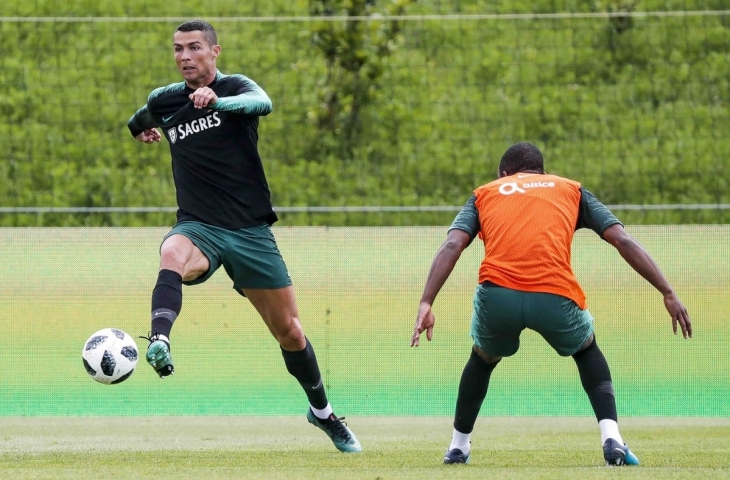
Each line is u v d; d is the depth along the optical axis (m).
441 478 14.48
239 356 31.92
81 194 50.62
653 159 52.22
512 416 27.72
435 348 32.09
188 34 18.14
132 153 53.22
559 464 17.47
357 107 54.19
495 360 17.03
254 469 16.02
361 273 35.75
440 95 55.75
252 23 59.06
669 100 56.78
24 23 60.34
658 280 15.78
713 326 32.75
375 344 32.31
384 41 55.56
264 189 18.52
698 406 28.28
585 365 16.58
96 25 60.00
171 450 20.36
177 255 17.14
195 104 16.97
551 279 15.78
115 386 30.17
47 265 36.22
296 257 36.22
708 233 36.12
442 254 16.16
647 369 30.84
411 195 49.97
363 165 51.62
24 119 55.12
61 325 33.81
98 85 57.06
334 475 14.93
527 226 16.02
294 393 29.77
